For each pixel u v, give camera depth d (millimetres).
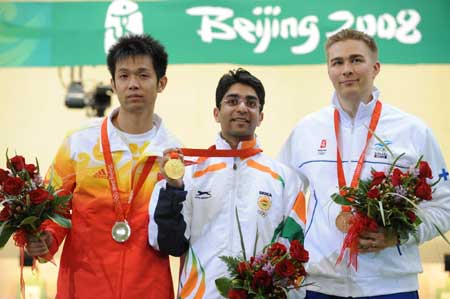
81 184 4434
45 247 4215
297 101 8203
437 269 7672
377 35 7391
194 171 4445
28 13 7590
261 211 4344
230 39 7484
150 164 4480
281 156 4832
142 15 7508
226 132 4453
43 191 4141
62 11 7578
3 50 7574
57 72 8445
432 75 8148
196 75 8305
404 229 4141
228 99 4434
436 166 4523
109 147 4473
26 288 7578
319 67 8203
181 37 7484
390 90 8172
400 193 4105
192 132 8281
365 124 4566
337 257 4359
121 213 4375
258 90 4496
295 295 4246
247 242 4281
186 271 4324
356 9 7402
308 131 4688
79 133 4539
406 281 4402
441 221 4438
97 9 7562
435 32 7375
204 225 4348
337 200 4184
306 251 3998
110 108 7980
